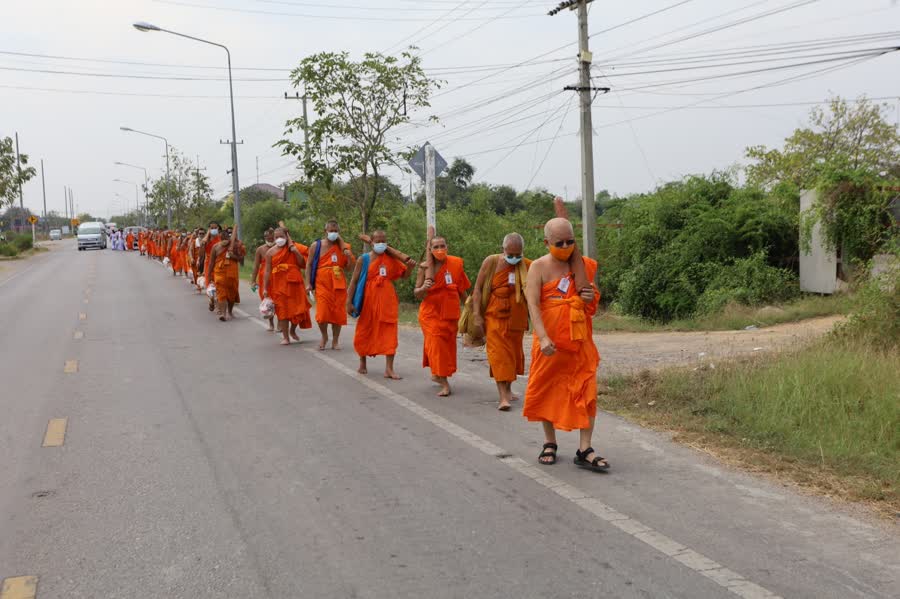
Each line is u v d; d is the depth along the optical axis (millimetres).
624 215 23797
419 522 4832
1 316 17359
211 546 4516
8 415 7844
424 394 8656
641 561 4191
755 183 22469
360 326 9695
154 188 57750
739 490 5312
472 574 4078
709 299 18562
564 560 4227
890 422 6352
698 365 9094
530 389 5867
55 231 96750
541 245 26266
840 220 17844
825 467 5746
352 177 18312
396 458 6215
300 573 4141
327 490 5465
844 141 32469
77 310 18375
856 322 9984
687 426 6867
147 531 4758
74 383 9484
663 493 5270
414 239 23016
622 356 10852
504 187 50938
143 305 19438
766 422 6676
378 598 3832
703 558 4211
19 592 3957
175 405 8227
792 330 13898
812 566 4090
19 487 5621
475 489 5430
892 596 3748
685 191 21969
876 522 4711
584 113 19344
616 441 6562
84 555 4418
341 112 17625
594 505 5062
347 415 7695
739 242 20281
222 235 16453
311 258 11688
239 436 6953
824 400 6875
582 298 5648
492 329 7715
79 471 5977
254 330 14547
